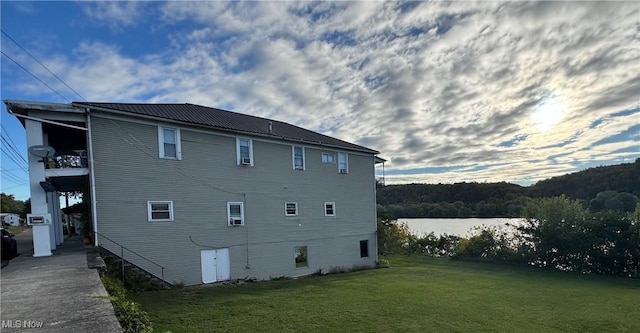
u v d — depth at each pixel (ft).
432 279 55.36
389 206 186.70
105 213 38.34
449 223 140.87
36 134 35.88
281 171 56.18
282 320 28.60
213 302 34.17
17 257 33.99
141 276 38.40
